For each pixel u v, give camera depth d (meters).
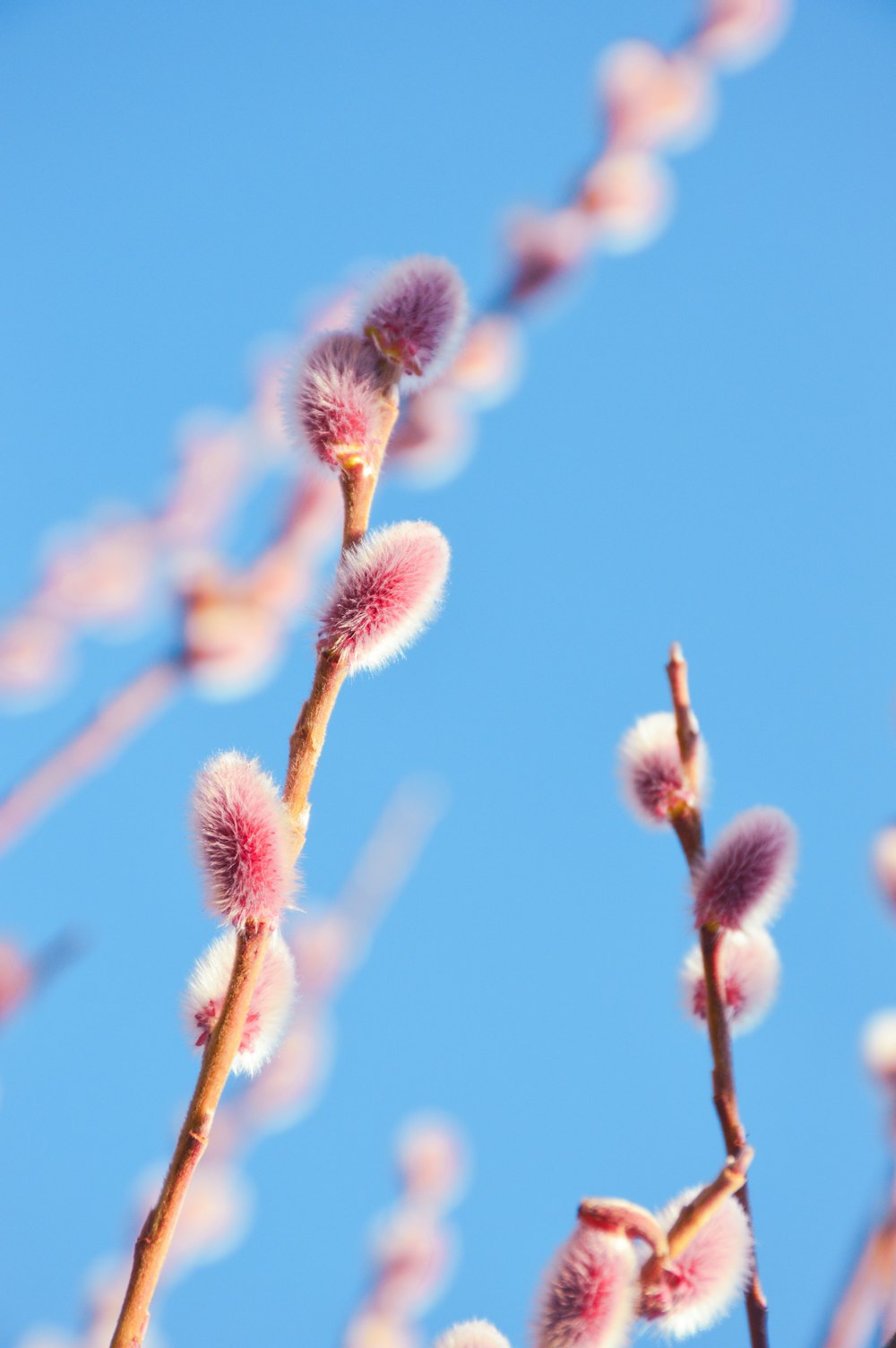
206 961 0.48
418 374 0.50
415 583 0.48
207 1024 0.48
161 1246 0.46
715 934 0.50
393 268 0.50
